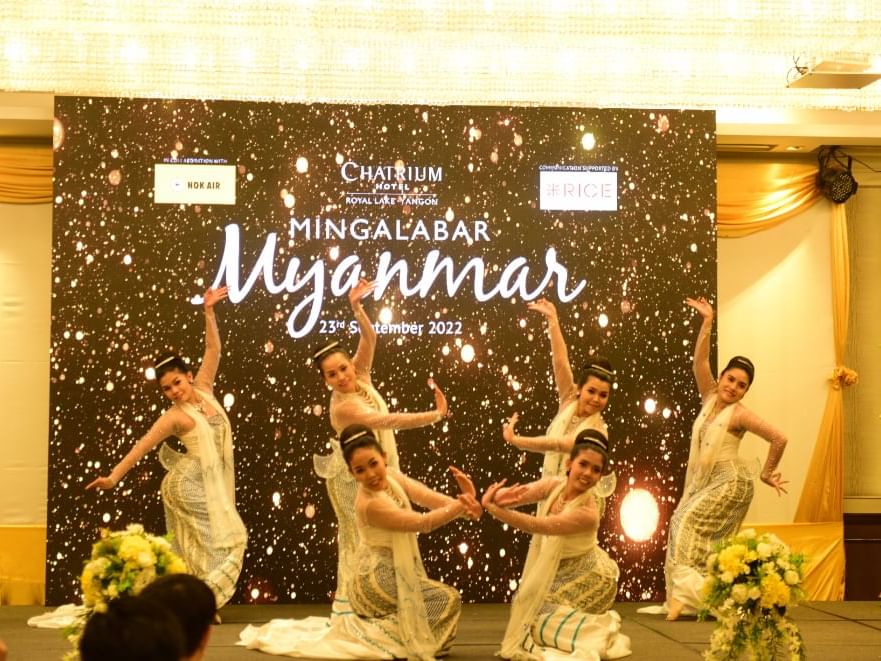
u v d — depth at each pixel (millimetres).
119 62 7617
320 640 5645
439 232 7660
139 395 7402
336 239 7602
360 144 7645
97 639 2182
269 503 7445
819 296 8531
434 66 7848
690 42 7852
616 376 7676
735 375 7184
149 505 7371
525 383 7625
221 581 6758
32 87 7562
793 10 7715
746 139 8281
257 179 7574
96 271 7438
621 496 7617
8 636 6328
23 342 8070
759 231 8531
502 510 5461
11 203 8094
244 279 7523
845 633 6398
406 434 7555
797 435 8484
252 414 7469
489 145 7715
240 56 7730
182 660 2359
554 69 7930
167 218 7496
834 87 7355
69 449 7352
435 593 5645
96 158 7484
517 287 7660
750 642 4852
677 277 7738
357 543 6652
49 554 7312
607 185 7750
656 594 7590
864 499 8531
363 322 7098
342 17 7590
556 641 5566
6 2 7375
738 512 7059
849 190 8461
